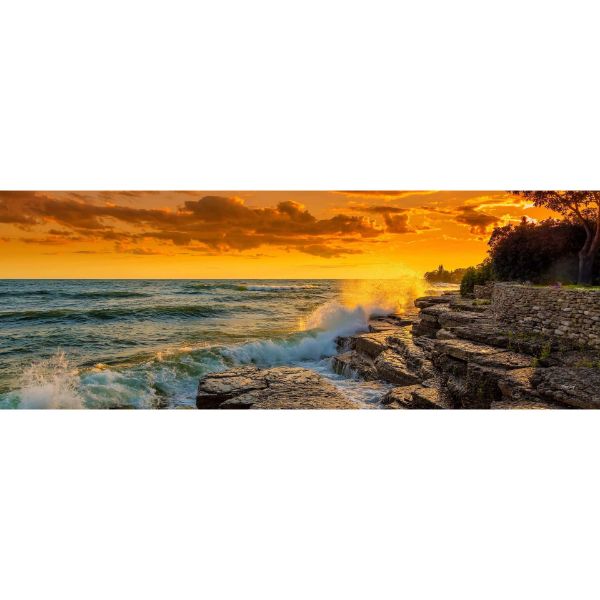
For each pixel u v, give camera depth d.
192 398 14.66
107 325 28.02
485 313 15.81
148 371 16.56
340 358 18.33
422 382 12.62
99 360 18.73
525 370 10.19
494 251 19.55
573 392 8.59
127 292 42.16
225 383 12.31
